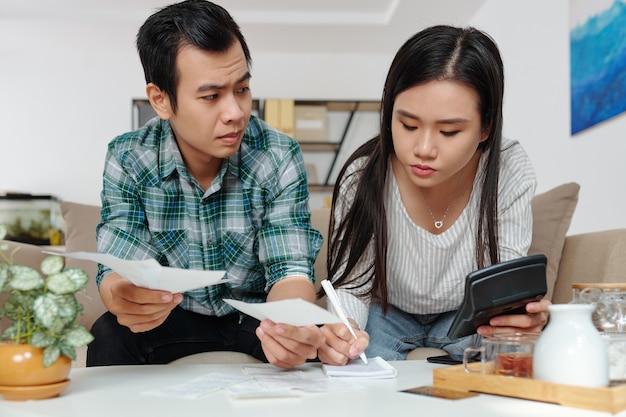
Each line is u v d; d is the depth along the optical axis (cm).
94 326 148
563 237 186
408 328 168
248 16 454
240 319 164
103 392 96
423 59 121
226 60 123
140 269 97
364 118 522
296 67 520
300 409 84
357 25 459
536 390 87
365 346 115
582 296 114
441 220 153
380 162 146
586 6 276
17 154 496
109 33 471
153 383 103
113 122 504
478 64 122
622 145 247
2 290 92
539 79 333
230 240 153
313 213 212
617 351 92
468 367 100
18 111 498
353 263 150
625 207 247
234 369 117
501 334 104
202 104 125
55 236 443
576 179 291
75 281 93
